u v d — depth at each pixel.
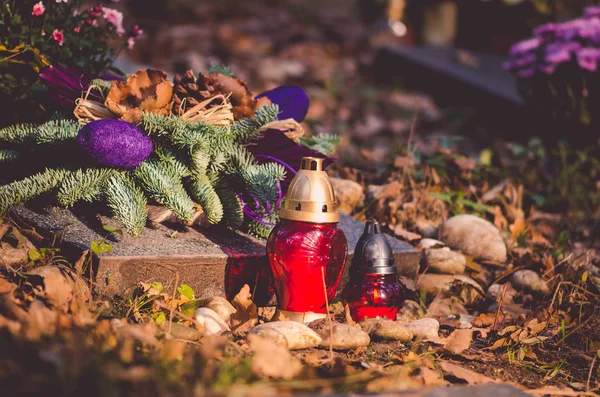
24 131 2.91
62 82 3.00
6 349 1.84
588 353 2.79
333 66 11.24
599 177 5.15
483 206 4.17
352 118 8.15
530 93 5.83
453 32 13.41
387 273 2.74
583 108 5.17
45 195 2.86
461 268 3.45
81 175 2.75
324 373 2.21
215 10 13.45
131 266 2.59
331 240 2.61
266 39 12.06
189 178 2.89
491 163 5.22
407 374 2.23
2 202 2.75
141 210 2.73
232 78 3.05
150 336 2.07
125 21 12.00
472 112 8.02
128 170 2.79
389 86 10.43
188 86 2.91
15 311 2.07
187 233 2.88
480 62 11.16
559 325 3.01
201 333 2.38
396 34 13.12
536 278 3.41
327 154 3.57
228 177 2.95
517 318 2.97
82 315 2.13
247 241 2.95
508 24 12.75
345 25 13.42
